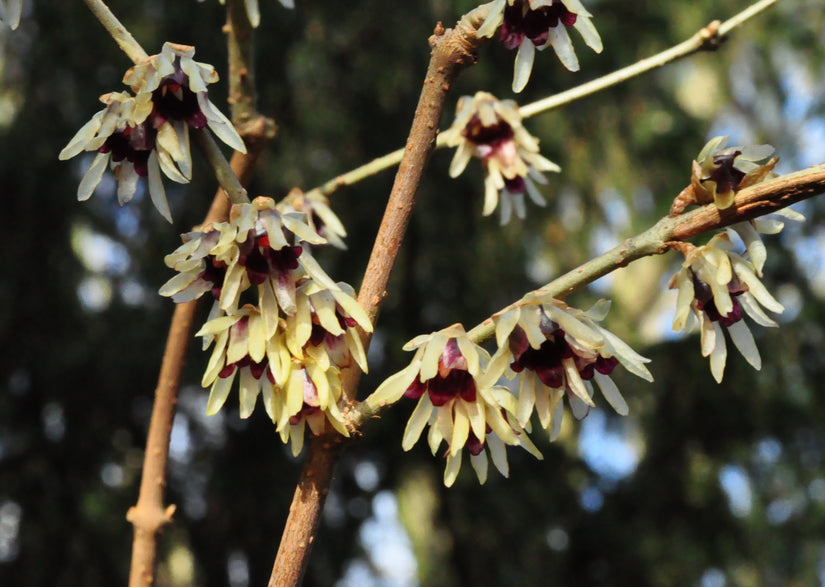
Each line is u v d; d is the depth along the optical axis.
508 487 6.18
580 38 6.43
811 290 6.42
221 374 1.32
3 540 5.81
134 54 1.42
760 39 8.12
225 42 5.61
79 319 5.88
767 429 6.20
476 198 6.13
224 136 1.38
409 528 6.09
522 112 2.30
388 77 5.80
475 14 1.45
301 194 2.24
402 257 5.96
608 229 7.40
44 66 5.77
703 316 1.31
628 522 6.35
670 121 7.04
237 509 5.89
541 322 1.27
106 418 5.92
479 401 1.28
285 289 1.28
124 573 5.75
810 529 6.16
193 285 1.34
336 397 1.31
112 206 5.93
